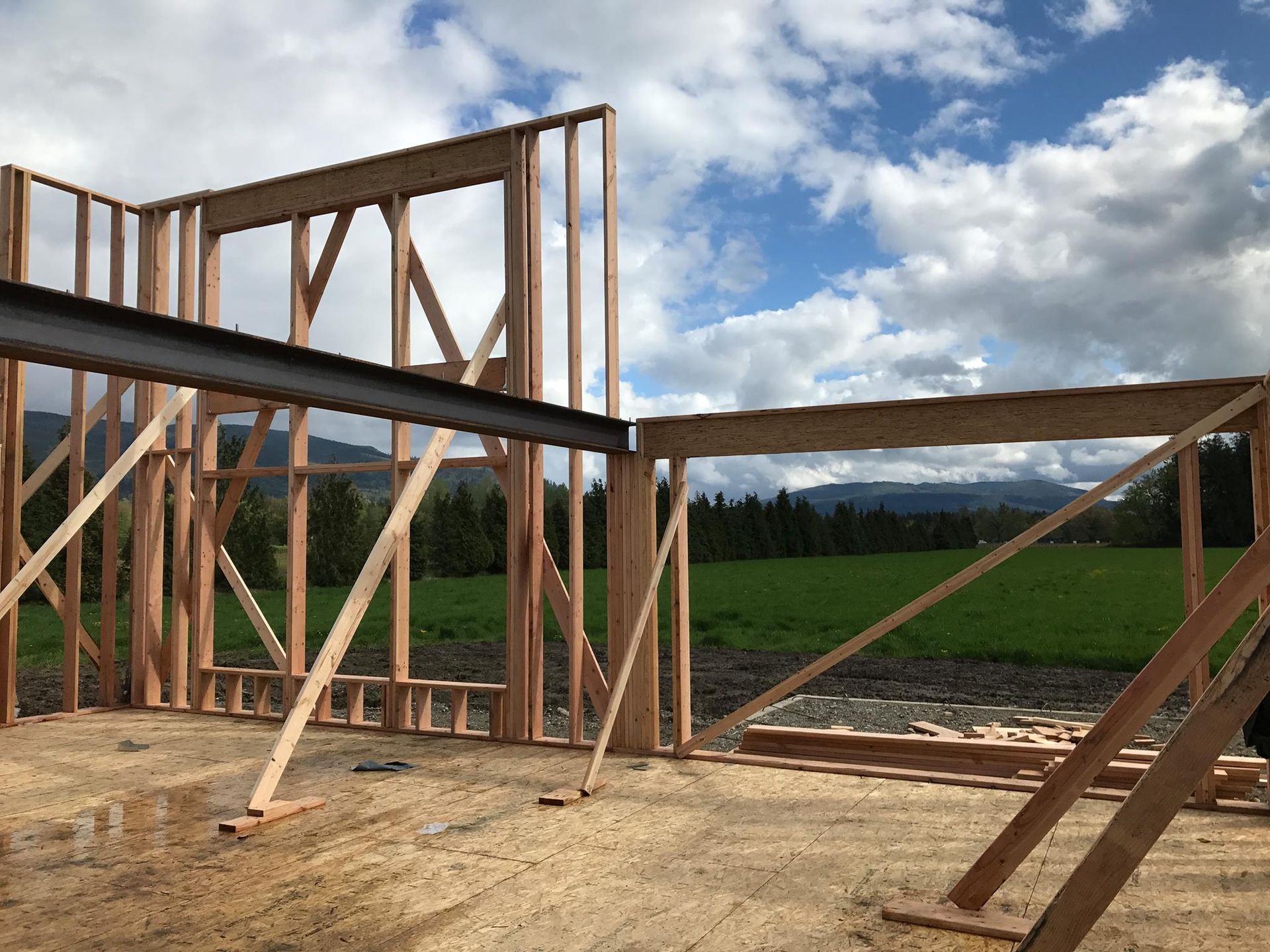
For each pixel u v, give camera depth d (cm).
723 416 561
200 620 738
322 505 2830
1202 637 275
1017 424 484
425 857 369
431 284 664
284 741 450
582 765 540
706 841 386
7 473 700
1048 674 1160
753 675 1143
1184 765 191
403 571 659
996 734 652
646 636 575
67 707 727
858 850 372
